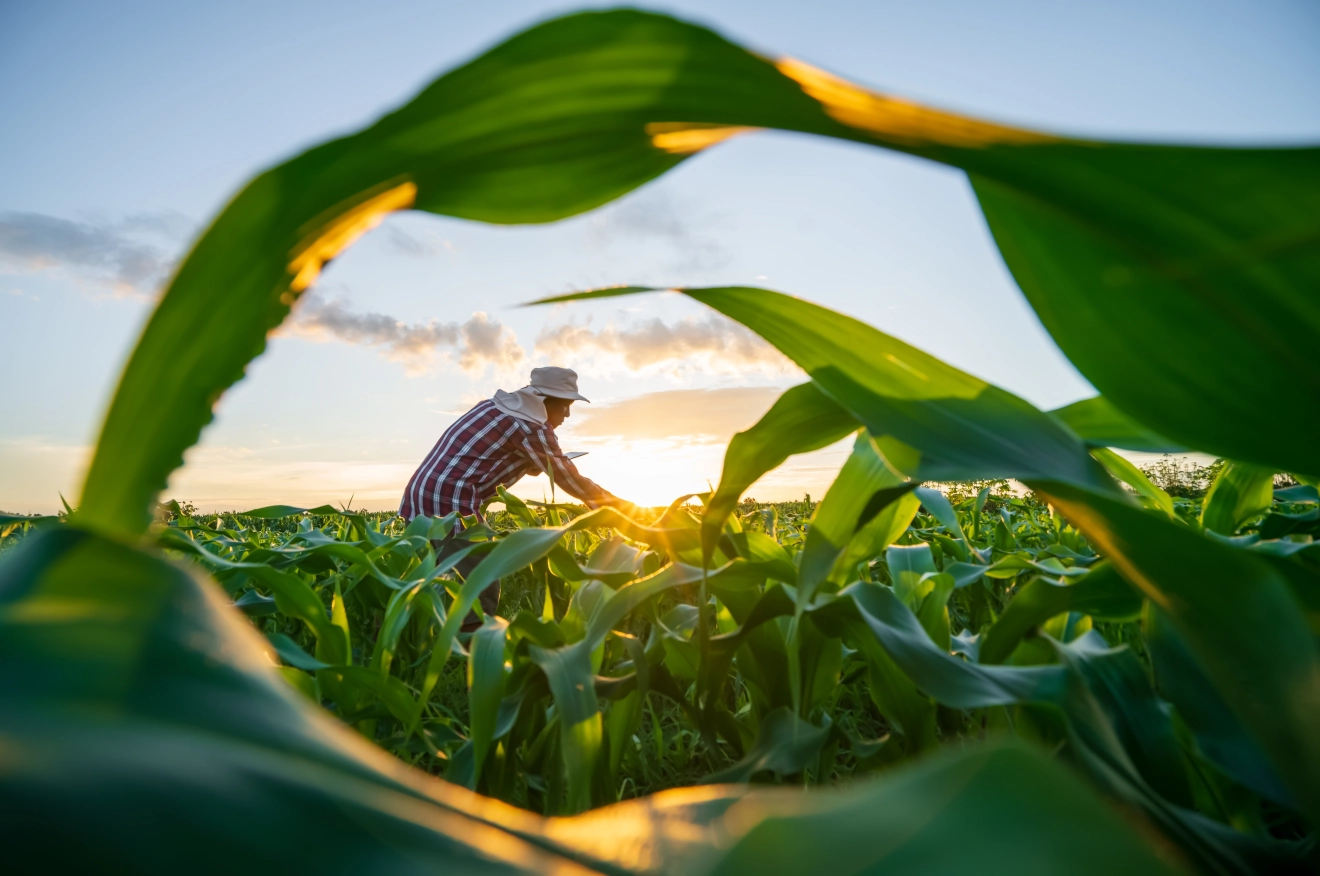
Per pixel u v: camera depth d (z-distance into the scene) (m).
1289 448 0.35
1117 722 0.60
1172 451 0.68
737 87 0.22
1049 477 0.40
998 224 0.36
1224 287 0.30
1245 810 0.58
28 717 0.13
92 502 0.23
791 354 0.52
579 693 0.81
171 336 0.23
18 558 0.19
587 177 0.27
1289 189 0.22
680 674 1.13
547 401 4.76
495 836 0.15
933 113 0.21
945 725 0.83
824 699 0.90
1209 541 0.35
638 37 0.20
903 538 2.20
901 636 0.66
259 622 1.85
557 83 0.22
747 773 0.73
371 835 0.13
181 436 0.24
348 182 0.23
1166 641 0.55
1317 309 0.29
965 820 0.16
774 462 0.64
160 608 0.18
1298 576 0.39
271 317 0.25
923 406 0.50
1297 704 0.34
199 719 0.15
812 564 0.65
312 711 0.17
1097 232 0.27
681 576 0.89
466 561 2.88
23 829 0.11
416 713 0.98
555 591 2.34
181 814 0.12
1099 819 0.16
